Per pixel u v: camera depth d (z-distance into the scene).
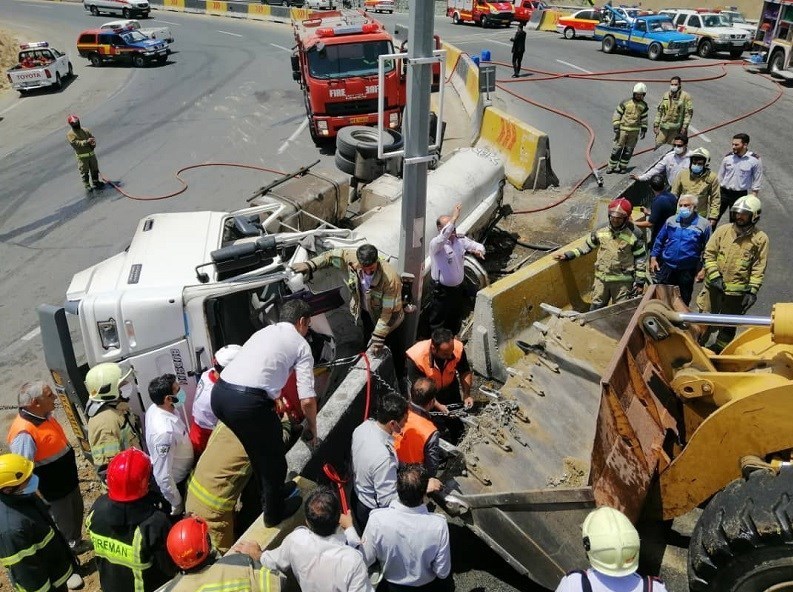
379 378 5.63
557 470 4.99
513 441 5.11
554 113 17.16
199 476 4.64
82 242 11.75
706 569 3.70
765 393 3.86
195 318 5.39
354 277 6.02
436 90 20.12
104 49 27.73
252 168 14.95
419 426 4.67
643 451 4.36
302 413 5.20
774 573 3.46
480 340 6.94
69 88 24.91
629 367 4.45
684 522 5.02
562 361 5.80
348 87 14.87
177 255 5.92
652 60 24.47
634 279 7.09
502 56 25.36
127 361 5.42
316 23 16.84
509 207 11.27
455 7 36.72
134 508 3.97
